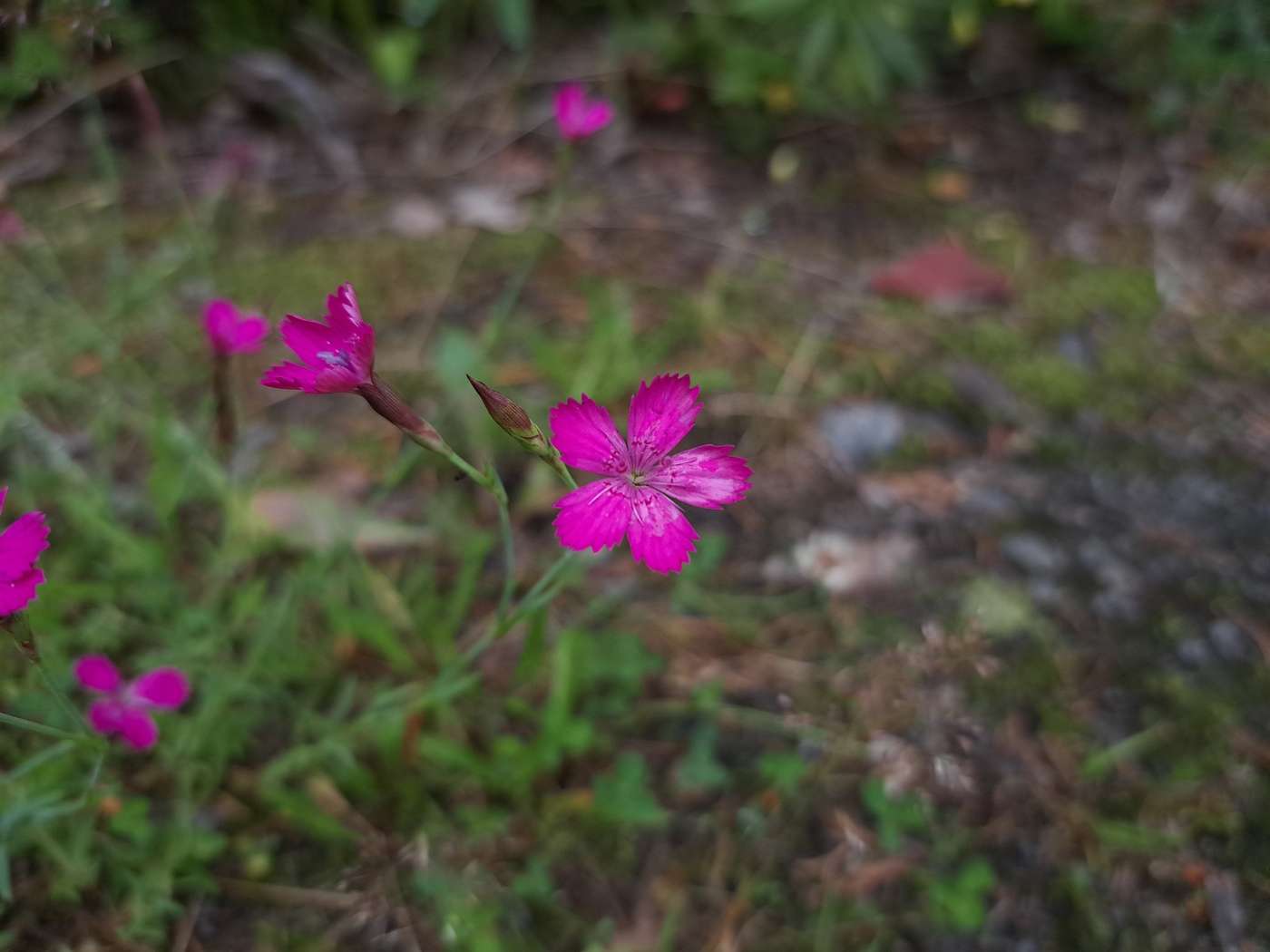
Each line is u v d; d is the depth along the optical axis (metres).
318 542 0.17
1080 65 0.30
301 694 0.15
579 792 0.15
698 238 0.24
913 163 0.27
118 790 0.14
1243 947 0.13
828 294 0.23
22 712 0.14
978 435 0.20
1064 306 0.23
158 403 0.16
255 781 0.14
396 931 0.13
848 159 0.27
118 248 0.23
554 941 0.13
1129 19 0.30
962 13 0.29
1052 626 0.17
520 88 0.28
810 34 0.27
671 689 0.16
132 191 0.25
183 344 0.21
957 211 0.25
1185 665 0.16
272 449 0.19
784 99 0.28
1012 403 0.20
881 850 0.14
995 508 0.18
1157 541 0.18
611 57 0.29
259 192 0.25
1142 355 0.22
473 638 0.16
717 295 0.23
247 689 0.15
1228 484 0.19
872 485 0.19
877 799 0.14
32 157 0.25
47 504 0.18
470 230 0.24
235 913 0.13
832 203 0.26
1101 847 0.14
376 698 0.14
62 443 0.19
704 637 0.17
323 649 0.16
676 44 0.28
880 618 0.17
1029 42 0.30
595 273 0.23
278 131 0.27
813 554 0.18
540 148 0.27
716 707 0.16
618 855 0.14
